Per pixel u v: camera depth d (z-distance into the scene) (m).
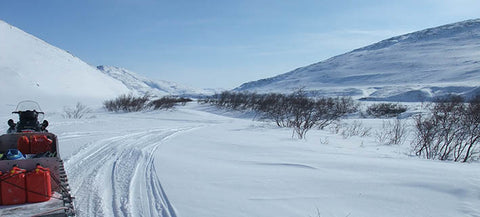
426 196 4.91
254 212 4.55
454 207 4.50
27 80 42.78
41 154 5.65
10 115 20.22
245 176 6.34
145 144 10.09
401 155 9.26
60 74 48.94
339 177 6.07
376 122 21.31
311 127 17.69
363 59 184.88
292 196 5.16
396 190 5.22
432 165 6.93
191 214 4.50
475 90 54.72
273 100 33.22
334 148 9.84
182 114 27.62
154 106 33.94
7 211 3.81
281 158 8.03
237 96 39.44
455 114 12.95
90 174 6.47
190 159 7.95
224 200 5.03
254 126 17.77
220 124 19.11
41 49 52.12
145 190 5.53
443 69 123.69
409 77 124.69
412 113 24.39
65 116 22.42
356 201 4.88
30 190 4.03
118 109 31.86
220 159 7.98
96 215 4.47
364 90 98.06
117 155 8.30
